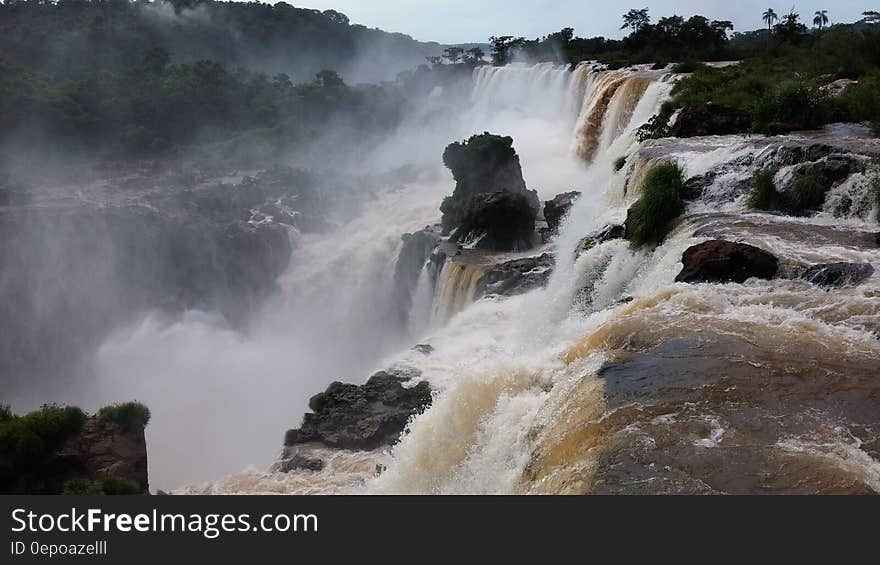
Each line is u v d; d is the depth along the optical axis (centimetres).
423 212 7044
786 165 2517
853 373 1240
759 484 988
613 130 5206
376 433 2306
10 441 2283
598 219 3041
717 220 2272
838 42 5303
